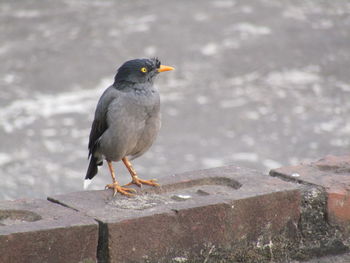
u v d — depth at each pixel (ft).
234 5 92.99
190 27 82.53
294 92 62.23
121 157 25.45
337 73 67.31
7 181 43.19
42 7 93.97
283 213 21.34
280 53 73.00
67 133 52.16
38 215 19.75
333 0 95.96
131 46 75.72
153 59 25.46
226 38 78.23
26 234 17.98
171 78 66.39
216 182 22.91
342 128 53.52
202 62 70.79
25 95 61.41
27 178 43.73
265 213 21.04
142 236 19.30
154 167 45.91
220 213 20.30
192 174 23.22
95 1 97.40
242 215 20.68
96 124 25.63
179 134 52.21
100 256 19.08
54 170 45.16
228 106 58.49
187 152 48.57
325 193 21.89
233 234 20.62
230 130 53.06
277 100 59.98
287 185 21.76
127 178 44.06
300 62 70.38
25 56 72.59
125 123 24.68
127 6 94.02
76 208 20.25
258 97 60.75
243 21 84.69
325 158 24.86
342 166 24.02
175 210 19.72
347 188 22.06
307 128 53.47
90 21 86.12
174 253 19.79
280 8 91.20
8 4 95.91
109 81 65.26
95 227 18.78
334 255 21.95
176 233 19.75
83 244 18.69
